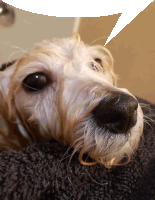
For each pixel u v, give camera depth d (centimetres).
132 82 28
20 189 13
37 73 18
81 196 13
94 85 15
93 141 14
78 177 14
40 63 18
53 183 13
